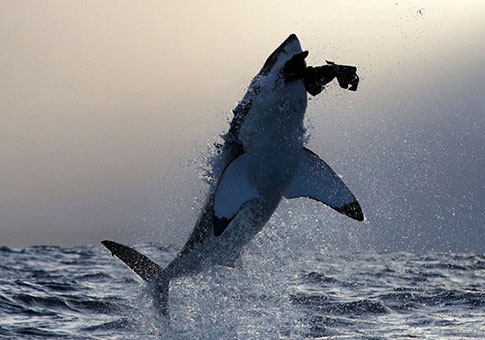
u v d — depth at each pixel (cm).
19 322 5066
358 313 5503
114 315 5438
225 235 3997
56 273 9306
